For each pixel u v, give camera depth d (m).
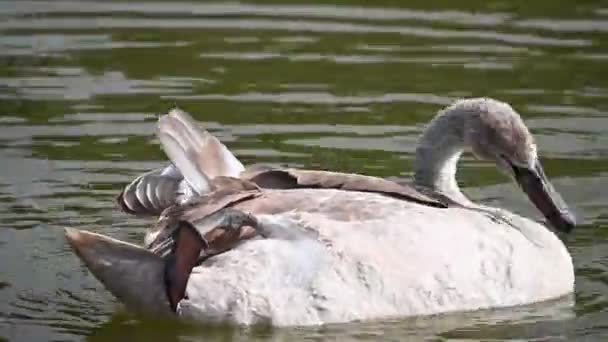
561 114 16.83
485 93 17.39
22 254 13.30
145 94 17.34
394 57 18.61
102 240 11.34
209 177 12.08
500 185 15.34
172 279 10.88
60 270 13.02
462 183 15.38
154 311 11.29
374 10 20.41
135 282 11.21
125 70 18.12
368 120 16.64
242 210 11.59
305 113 16.83
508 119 13.17
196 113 16.75
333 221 11.67
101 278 11.35
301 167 15.17
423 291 11.72
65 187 14.77
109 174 15.12
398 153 15.72
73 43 18.98
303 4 20.66
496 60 18.52
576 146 16.02
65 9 20.28
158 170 12.49
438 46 18.94
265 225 11.47
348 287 11.47
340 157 15.52
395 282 11.61
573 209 14.52
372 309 11.54
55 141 15.95
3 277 12.80
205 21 19.95
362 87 17.67
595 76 17.97
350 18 20.05
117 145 15.91
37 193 14.61
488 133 13.17
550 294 12.46
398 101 17.20
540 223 14.18
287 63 18.45
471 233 12.11
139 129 16.34
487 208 12.99
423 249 11.80
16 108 16.81
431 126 13.54
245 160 15.34
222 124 16.42
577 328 11.88
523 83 17.69
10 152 15.61
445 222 12.05
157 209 12.13
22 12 20.09
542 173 13.11
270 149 15.70
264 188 12.34
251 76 18.02
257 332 11.34
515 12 20.38
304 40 19.27
